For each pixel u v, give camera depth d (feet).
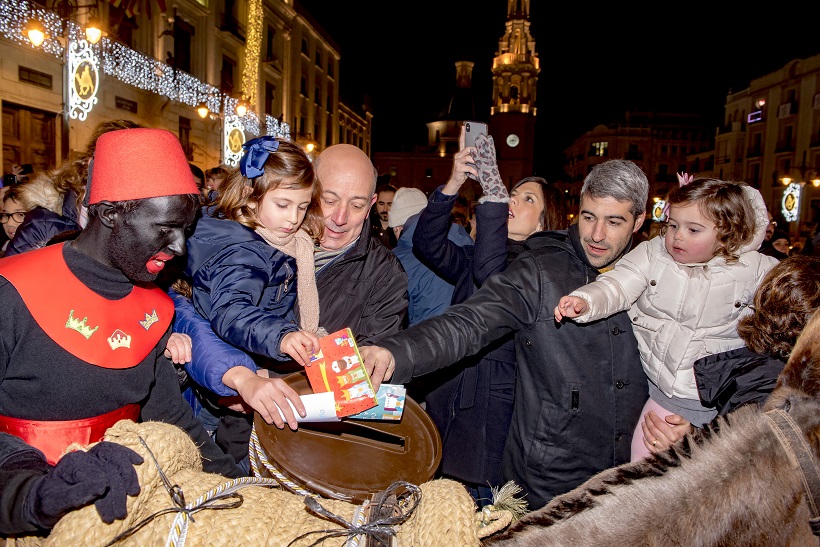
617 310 5.86
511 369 7.52
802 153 95.76
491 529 3.67
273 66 74.95
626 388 6.20
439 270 8.48
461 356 5.72
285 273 5.83
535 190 9.18
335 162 6.59
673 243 5.98
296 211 5.77
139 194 3.95
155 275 4.29
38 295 3.96
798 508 3.17
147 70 45.29
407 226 9.87
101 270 4.18
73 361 4.04
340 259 6.66
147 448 3.50
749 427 3.30
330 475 4.32
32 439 4.07
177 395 5.15
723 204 5.72
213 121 58.54
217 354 4.83
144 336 4.43
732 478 3.17
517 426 6.42
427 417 4.83
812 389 3.31
